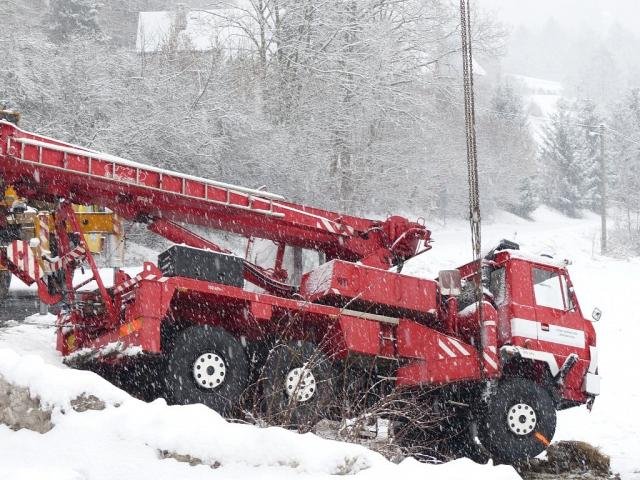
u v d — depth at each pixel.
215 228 10.48
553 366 10.78
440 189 39.41
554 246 37.53
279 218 10.61
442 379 10.27
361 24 30.53
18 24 26.20
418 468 6.62
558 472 10.33
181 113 25.91
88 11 44.78
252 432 6.68
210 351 8.95
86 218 11.85
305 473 6.40
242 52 31.00
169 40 30.86
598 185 63.34
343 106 29.94
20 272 9.88
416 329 10.39
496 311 10.52
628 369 18.16
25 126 24.05
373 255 10.98
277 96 30.14
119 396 6.92
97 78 25.55
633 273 31.17
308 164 28.75
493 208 50.62
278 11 31.31
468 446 10.69
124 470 6.13
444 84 33.00
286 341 9.48
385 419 10.16
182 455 6.40
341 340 9.87
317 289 10.20
